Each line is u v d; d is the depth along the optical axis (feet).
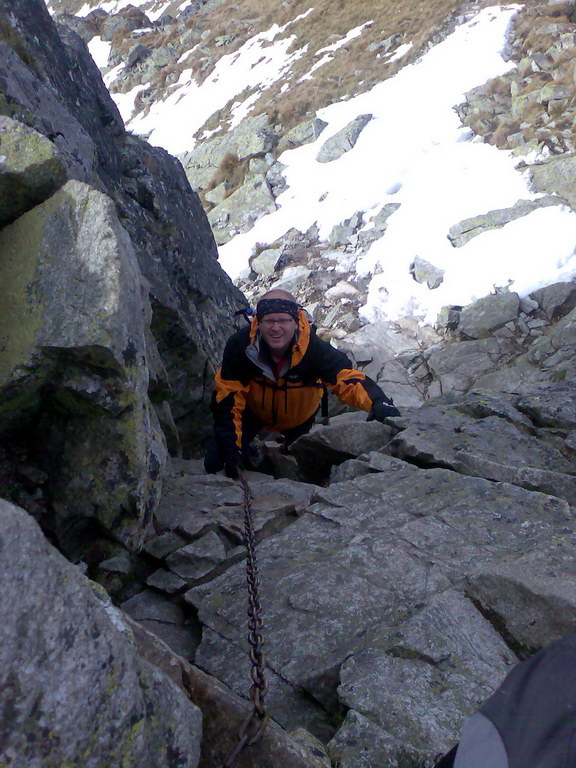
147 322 14.46
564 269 53.47
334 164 75.92
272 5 123.95
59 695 4.15
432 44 89.10
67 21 150.92
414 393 47.67
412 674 8.03
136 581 11.83
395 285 58.13
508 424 16.01
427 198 65.05
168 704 4.92
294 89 95.35
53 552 4.41
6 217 10.90
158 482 12.51
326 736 7.97
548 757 3.03
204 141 98.68
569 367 42.39
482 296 53.93
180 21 143.33
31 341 10.41
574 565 9.35
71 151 17.40
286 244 68.08
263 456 19.40
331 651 8.76
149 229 23.90
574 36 76.89
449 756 3.74
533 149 65.10
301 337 15.28
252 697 6.21
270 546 11.40
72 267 10.67
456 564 10.03
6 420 11.02
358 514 11.91
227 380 15.92
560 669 3.37
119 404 10.98
